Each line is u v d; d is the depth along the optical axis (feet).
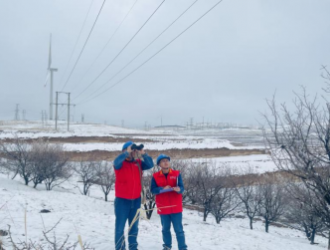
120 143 156.97
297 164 28.43
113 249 18.89
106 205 67.77
